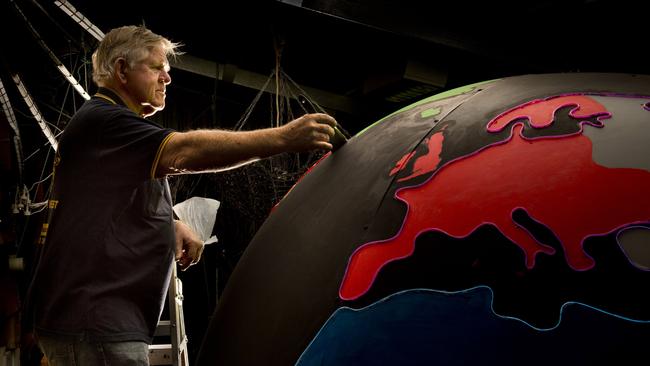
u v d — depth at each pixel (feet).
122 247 7.28
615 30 26.71
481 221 6.14
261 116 32.24
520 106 7.32
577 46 27.96
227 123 31.53
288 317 6.79
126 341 7.09
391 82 28.48
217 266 31.30
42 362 17.70
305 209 8.07
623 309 5.40
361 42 26.76
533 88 7.86
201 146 7.00
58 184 7.63
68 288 7.03
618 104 7.02
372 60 29.30
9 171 17.93
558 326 5.44
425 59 27.91
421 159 7.13
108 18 23.63
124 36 8.28
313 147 7.18
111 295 7.13
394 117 8.65
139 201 7.48
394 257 6.32
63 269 7.13
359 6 24.32
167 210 7.97
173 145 7.14
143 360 7.26
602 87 7.61
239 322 7.57
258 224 29.01
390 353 5.84
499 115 7.25
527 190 6.21
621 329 5.33
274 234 8.32
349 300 6.32
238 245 30.37
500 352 5.49
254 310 7.43
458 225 6.22
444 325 5.77
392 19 25.00
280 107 30.22
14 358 15.35
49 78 22.85
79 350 6.89
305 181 8.91
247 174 28.45
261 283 7.68
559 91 7.54
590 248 5.69
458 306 5.80
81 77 24.52
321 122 7.26
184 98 30.35
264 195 28.48
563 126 6.74
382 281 6.24
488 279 5.82
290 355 6.47
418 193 6.72
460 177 6.64
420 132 7.62
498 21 26.84
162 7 23.41
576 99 7.22
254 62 28.32
